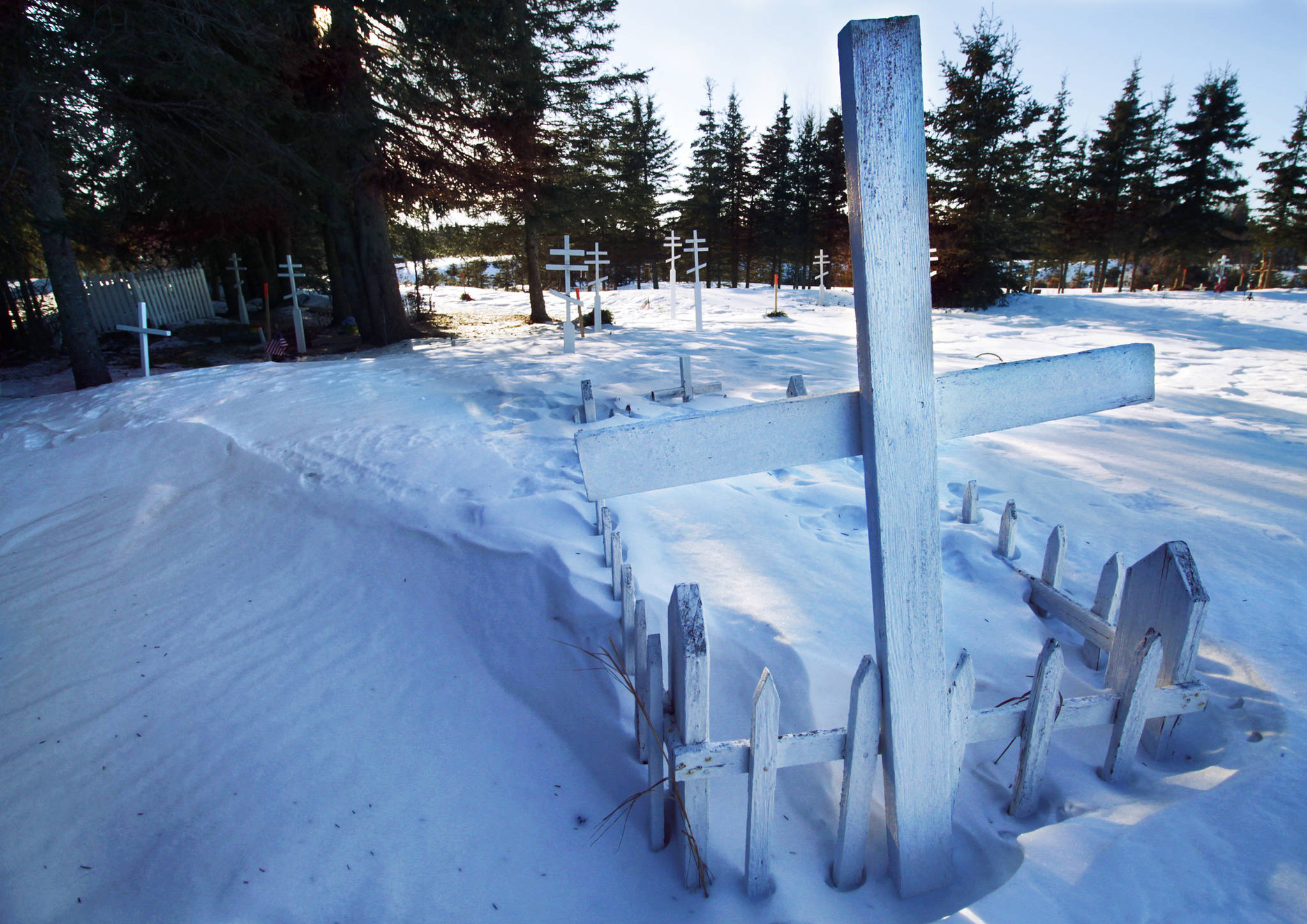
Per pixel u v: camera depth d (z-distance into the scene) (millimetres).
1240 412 7648
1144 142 38531
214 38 12086
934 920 1946
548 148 18938
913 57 1695
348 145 15039
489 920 2129
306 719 3143
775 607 3410
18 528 5695
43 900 2377
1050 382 2051
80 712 3357
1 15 9891
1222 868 1887
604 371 9734
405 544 4469
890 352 1826
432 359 11898
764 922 1995
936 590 1915
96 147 12008
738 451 1938
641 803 2469
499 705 3086
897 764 1951
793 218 47688
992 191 25922
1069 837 2057
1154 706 2285
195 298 23188
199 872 2398
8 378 14859
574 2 21766
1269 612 3295
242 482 5945
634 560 3877
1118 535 4266
